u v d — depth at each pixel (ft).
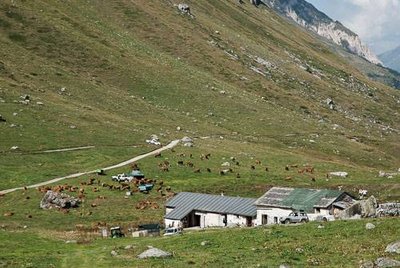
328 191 299.17
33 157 415.23
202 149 483.92
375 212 265.13
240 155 479.82
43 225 295.07
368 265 158.61
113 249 214.07
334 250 181.78
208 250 198.70
